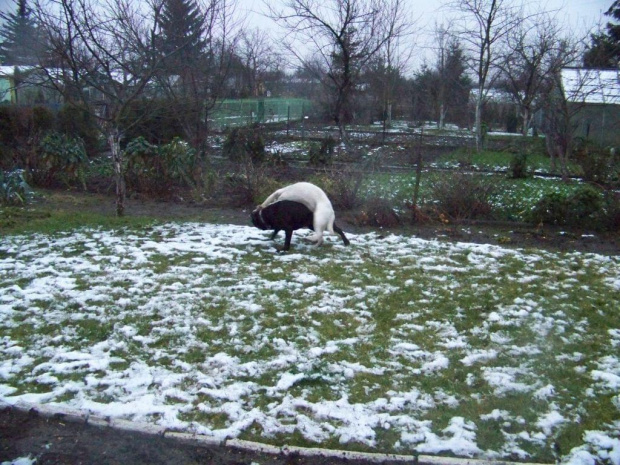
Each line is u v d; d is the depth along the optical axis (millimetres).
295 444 3678
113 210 11367
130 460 3510
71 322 5484
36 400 4074
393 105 35719
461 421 3949
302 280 6895
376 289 6664
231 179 12406
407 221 10477
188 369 4609
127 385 4316
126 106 10281
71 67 10078
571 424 3979
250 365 4680
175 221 10281
